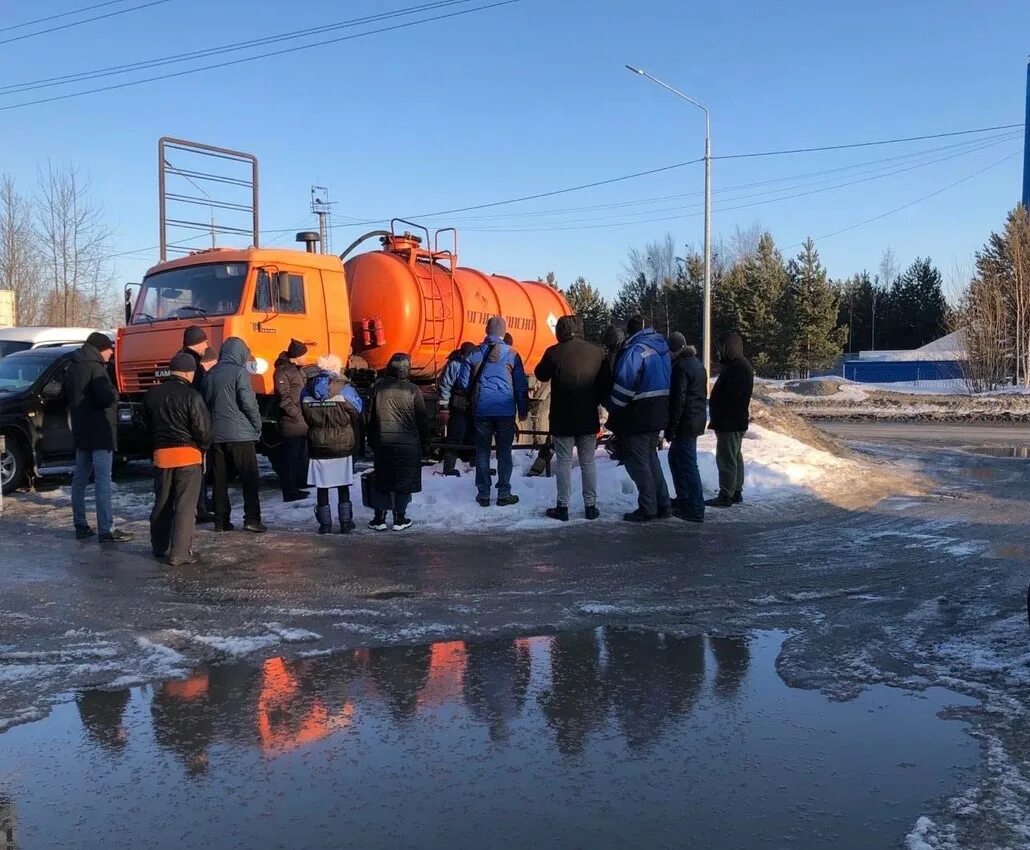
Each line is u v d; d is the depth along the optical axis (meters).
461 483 10.63
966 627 5.68
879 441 21.59
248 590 6.66
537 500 10.15
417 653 5.23
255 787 3.58
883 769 3.73
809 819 3.32
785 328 61.28
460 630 5.66
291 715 4.32
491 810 3.39
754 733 4.10
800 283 61.94
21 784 3.61
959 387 40.12
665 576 7.09
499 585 6.80
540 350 15.76
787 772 3.71
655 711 4.36
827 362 62.09
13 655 5.15
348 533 8.91
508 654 5.21
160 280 11.94
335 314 12.30
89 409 8.55
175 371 7.65
